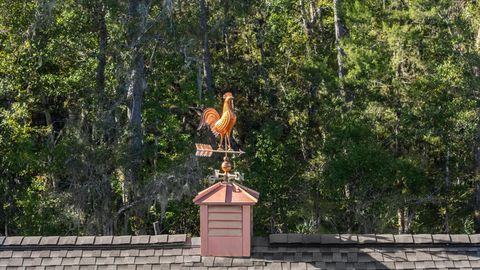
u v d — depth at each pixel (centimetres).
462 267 1293
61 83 2998
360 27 3077
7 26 3005
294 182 3062
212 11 3378
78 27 3033
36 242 1344
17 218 2842
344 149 2941
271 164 3041
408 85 3034
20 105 2933
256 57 3622
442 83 2983
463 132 3069
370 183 2906
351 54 3030
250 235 1316
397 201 2942
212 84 3381
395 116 3056
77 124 2875
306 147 3306
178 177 2758
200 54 3167
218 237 1314
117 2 2864
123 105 3077
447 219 3120
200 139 3089
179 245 1334
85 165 2772
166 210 2945
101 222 2777
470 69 2981
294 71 3547
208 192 1327
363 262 1298
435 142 3108
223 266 1295
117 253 1326
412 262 1298
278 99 3488
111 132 2928
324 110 3219
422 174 2992
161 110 3106
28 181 2938
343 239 1327
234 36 3697
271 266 1293
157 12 3103
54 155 2783
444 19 3025
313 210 3033
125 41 2931
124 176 2816
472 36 3109
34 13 2970
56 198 2764
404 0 3169
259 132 3206
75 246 1338
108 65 3114
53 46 2983
